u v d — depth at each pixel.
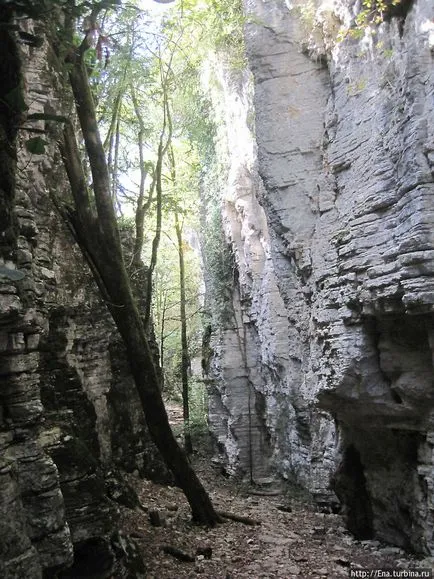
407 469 9.58
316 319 11.02
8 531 4.63
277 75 12.50
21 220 5.60
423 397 8.75
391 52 9.05
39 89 7.62
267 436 18.92
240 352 19.83
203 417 23.78
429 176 7.77
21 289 5.07
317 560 9.31
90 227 9.79
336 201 10.86
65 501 6.64
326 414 12.83
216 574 8.51
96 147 9.73
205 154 21.86
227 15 15.01
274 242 13.48
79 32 8.73
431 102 7.78
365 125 9.81
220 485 18.05
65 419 8.12
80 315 10.95
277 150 12.39
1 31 4.74
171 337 28.42
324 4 11.38
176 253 28.22
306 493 14.36
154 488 13.12
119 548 7.02
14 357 5.11
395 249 8.23
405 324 8.80
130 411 13.70
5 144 4.88
